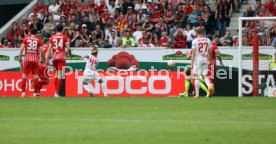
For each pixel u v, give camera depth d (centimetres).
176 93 6625
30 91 6888
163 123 3475
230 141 2778
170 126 3334
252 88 6662
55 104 4938
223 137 2905
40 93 6819
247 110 4294
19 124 3450
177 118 3750
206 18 7975
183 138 2870
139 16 8262
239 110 4294
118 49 7375
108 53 7400
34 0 9225
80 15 8362
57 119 3712
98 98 5841
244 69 6781
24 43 6209
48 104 4941
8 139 2845
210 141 2778
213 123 3466
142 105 4794
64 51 6241
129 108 4509
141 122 3528
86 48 7394
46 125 3397
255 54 6588
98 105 4809
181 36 7631
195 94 6175
